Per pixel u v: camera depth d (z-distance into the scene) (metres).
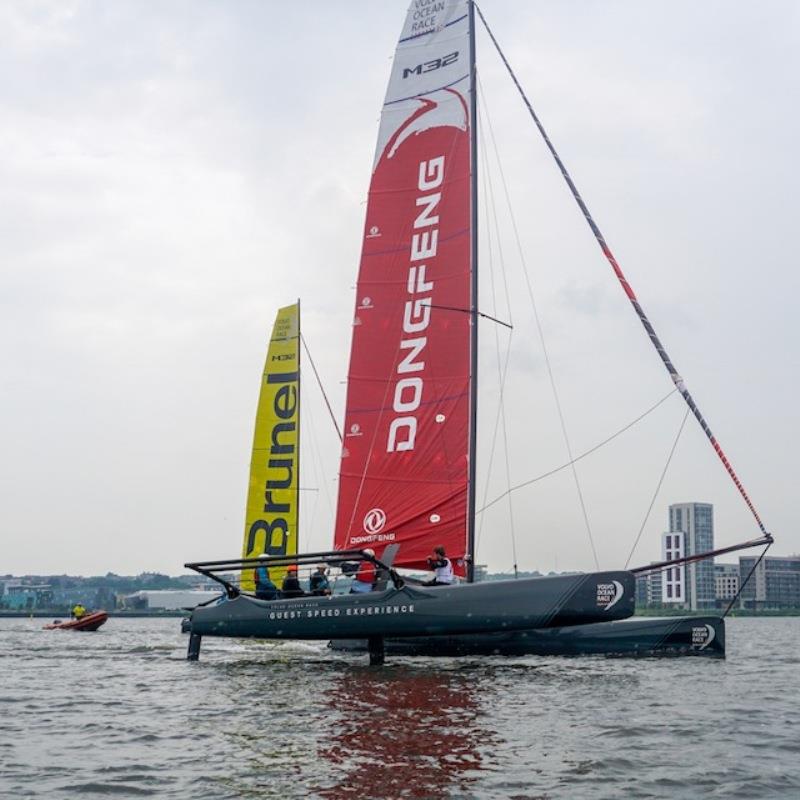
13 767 8.16
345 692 12.49
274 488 31.55
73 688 13.99
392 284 20.47
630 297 18.66
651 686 13.27
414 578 18.02
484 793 7.16
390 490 19.67
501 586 15.28
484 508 19.80
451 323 19.75
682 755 8.54
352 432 20.22
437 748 8.67
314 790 7.25
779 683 14.23
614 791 7.27
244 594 17.59
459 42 20.75
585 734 9.41
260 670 15.96
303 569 20.23
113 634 39.75
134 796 7.16
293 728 9.75
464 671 15.08
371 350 20.41
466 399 19.36
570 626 16.36
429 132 20.72
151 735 9.61
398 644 17.78
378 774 7.71
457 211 20.11
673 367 18.06
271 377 32.16
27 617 131.25
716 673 15.20
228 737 9.37
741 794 7.24
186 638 33.59
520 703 11.40
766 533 17.14
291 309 32.25
